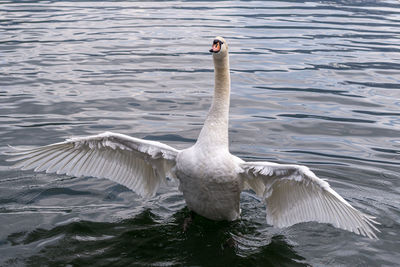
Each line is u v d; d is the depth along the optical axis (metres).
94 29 16.48
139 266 5.38
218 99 5.96
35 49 13.84
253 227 6.34
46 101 10.02
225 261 5.55
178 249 5.77
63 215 6.40
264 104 10.23
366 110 9.97
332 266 5.48
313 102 10.36
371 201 6.87
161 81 11.42
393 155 8.20
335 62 12.99
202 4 22.08
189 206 6.25
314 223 6.48
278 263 5.54
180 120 9.34
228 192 5.89
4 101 9.94
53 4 21.66
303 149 8.36
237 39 15.31
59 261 5.44
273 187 5.82
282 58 13.35
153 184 6.76
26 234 5.94
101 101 10.12
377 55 13.66
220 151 5.81
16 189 6.96
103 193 7.04
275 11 20.23
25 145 8.07
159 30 16.45
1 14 18.91
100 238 5.93
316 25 17.52
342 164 7.88
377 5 22.36
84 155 6.22
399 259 5.62
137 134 8.67
